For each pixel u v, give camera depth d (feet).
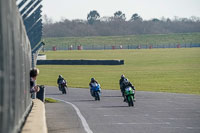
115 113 183.42
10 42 61.46
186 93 327.06
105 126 139.64
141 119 160.35
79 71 640.58
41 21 171.83
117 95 310.86
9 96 56.70
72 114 178.29
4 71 52.65
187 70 595.88
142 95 305.73
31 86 123.34
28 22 152.87
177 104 230.27
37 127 79.97
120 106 221.05
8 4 60.34
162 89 372.79
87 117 166.81
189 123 147.33
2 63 51.60
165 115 174.40
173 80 465.47
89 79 518.37
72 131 126.41
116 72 604.08
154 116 170.71
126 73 581.94
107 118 163.84
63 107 214.07
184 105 223.51
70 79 524.93
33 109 122.72
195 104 229.45
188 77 496.64
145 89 375.86
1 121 48.80
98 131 127.54
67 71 647.97
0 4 51.88
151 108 207.10
